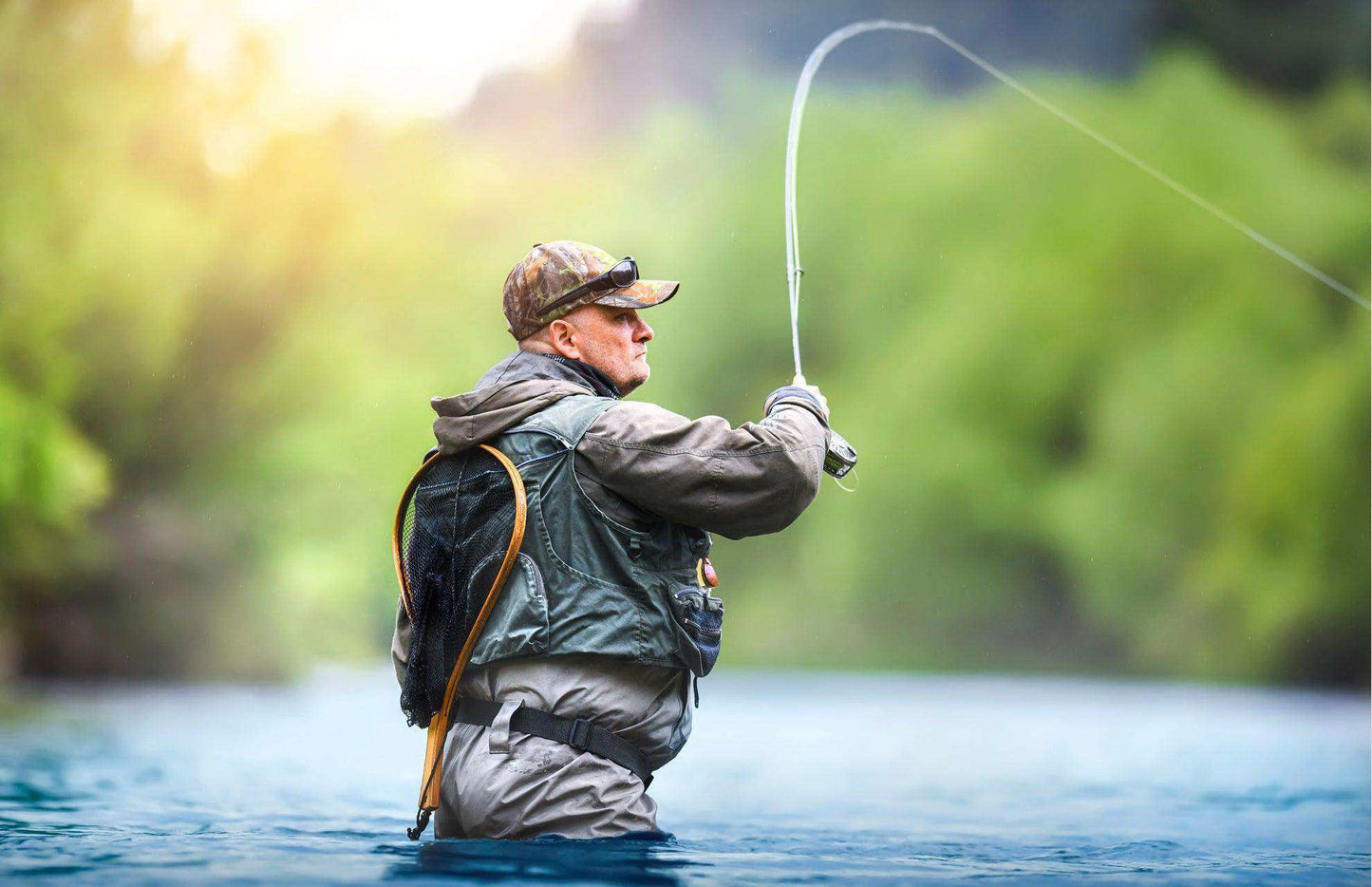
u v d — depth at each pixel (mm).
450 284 56125
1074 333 53375
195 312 40906
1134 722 23953
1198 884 5699
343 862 5492
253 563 40688
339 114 49188
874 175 60969
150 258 38719
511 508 6582
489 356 55938
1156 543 48875
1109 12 67938
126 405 39469
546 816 6379
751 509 6617
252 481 41562
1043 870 6137
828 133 62688
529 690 6504
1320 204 50156
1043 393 53969
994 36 75562
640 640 6562
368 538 45906
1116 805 10367
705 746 17609
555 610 6508
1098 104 56656
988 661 54562
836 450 7059
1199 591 47312
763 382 61562
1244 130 53531
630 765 6645
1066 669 52938
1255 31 60875
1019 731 21203
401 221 54500
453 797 6605
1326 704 32219
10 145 37906
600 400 6812
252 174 42844
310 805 9016
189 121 41156
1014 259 55500
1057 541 52406
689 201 65562
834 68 79688
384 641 51344
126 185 39375
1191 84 55531
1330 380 45781
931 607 55406
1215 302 50688
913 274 58312
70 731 17094
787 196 8203
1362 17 59938
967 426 55250
